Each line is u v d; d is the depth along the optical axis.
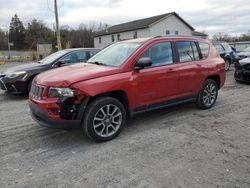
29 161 3.81
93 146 4.30
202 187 3.12
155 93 5.08
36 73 7.94
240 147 4.20
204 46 6.29
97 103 4.30
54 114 4.13
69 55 8.67
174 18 42.31
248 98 7.62
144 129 5.04
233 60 15.34
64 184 3.22
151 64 4.84
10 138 4.68
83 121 4.30
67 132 4.93
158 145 4.30
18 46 82.19
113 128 4.60
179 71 5.44
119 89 4.51
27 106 7.00
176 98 5.54
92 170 3.54
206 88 6.23
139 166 3.62
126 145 4.32
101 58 5.38
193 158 3.83
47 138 4.67
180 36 5.76
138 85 4.77
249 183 3.19
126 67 4.67
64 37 60.47
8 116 6.05
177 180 3.27
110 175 3.40
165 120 5.55
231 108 6.49
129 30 44.28
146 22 42.41
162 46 5.28
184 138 4.58
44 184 3.23
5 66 25.61
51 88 4.16
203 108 6.29
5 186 3.20
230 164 3.64
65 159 3.86
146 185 3.17
